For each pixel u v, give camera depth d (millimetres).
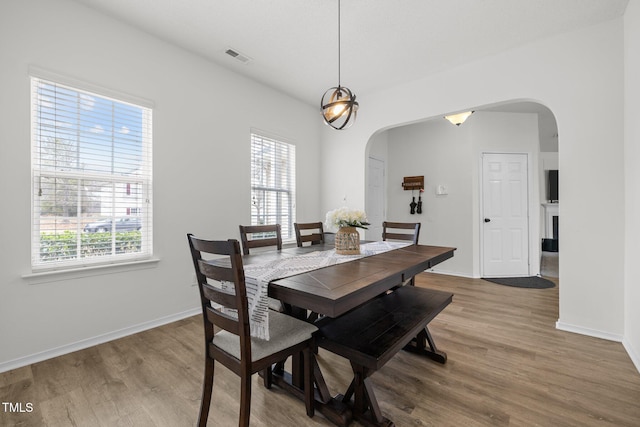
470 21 2467
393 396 1670
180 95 2852
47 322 2096
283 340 1389
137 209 2584
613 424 1445
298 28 2576
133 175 2555
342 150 4277
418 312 1816
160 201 2703
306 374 1514
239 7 2311
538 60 2725
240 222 3385
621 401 1613
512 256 4547
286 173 4047
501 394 1684
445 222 4812
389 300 2041
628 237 2252
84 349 2230
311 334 1505
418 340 2127
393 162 5395
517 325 2672
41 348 2068
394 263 1848
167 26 2539
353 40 2746
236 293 1203
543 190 7484
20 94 1984
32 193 2049
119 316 2445
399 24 2516
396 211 5348
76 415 1518
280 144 3967
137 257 2582
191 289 2928
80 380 1822
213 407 1588
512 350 2205
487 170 4555
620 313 2346
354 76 3445
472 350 2205
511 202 4555
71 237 2230
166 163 2744
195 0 2229
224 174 3229
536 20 2439
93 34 2303
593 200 2455
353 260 1949
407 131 5242
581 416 1500
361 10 2344
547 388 1734
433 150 4949
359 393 1482
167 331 2559
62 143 2176
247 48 2887
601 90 2432
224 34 2660
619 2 2213
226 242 1189
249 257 2072
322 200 4523
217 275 1284
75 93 2236
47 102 2111
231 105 3303
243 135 3434
